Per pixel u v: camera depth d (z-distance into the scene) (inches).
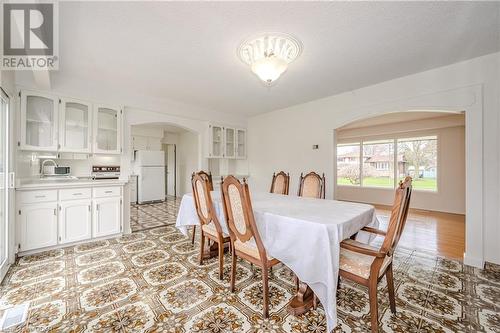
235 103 169.8
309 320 61.9
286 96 151.7
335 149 153.6
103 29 77.8
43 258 99.6
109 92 133.3
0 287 76.6
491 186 94.4
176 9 68.3
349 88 136.0
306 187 123.5
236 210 69.6
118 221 130.6
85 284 79.0
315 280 57.3
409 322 61.2
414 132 235.5
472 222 97.7
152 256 103.7
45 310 64.9
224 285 79.2
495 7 67.2
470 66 99.2
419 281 83.0
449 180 215.9
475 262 95.5
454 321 61.6
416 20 73.5
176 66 106.7
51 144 114.7
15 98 100.1
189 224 109.7
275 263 68.1
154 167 261.1
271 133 194.7
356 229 67.9
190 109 172.7
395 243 59.7
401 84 119.2
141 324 59.6
